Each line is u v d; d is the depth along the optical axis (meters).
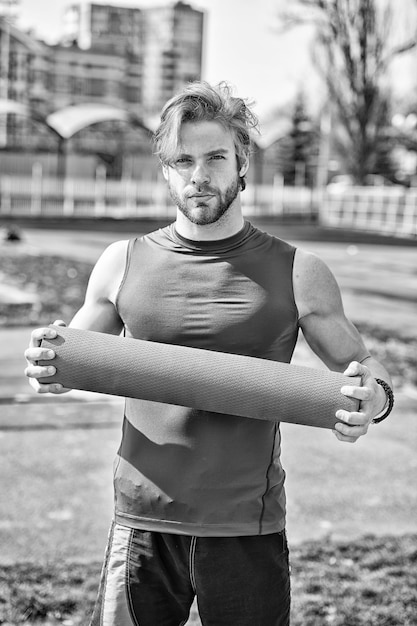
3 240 23.48
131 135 50.72
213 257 2.56
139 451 2.54
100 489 5.47
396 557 4.54
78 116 48.75
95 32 77.94
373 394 2.39
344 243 27.53
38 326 10.83
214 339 2.50
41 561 4.37
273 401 2.36
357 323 12.01
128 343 2.41
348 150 42.59
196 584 2.50
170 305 2.54
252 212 43.19
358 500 5.43
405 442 6.70
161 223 35.81
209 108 2.43
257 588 2.48
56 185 38.62
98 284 2.67
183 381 2.37
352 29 38.62
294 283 2.57
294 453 6.34
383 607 4.00
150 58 82.25
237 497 2.48
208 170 2.45
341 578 4.29
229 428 2.48
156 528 2.49
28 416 7.03
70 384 2.41
